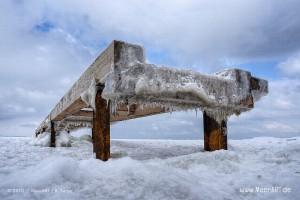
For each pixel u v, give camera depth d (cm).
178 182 249
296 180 283
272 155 432
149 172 265
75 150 632
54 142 813
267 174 314
